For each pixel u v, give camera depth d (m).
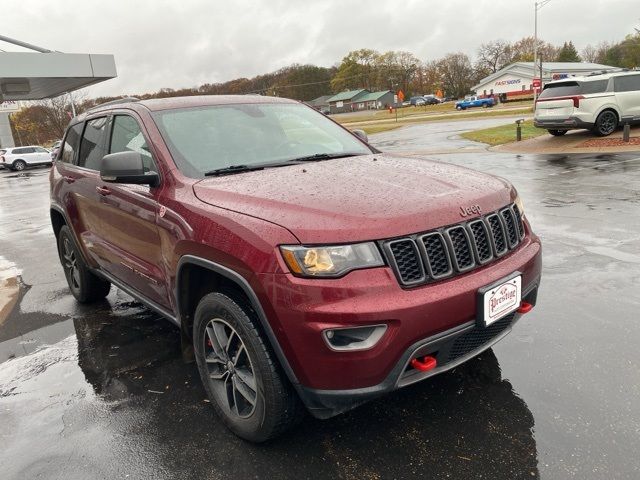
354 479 2.39
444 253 2.40
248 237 2.39
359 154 3.74
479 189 2.76
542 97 17.05
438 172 3.02
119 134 3.80
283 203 2.49
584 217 6.86
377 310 2.18
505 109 50.62
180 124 3.43
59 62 19.20
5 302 5.36
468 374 3.18
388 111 89.94
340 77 132.25
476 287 2.41
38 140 68.31
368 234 2.26
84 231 4.43
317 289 2.20
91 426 2.98
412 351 2.27
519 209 2.99
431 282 2.35
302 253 2.24
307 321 2.21
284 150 3.55
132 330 4.37
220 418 2.88
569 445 2.49
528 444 2.52
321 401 2.33
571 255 5.30
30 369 3.79
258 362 2.45
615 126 16.09
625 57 85.94
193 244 2.68
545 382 3.02
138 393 3.31
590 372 3.08
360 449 2.59
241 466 2.54
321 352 2.23
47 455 2.74
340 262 2.22
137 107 3.65
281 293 2.26
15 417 3.15
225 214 2.57
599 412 2.71
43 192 17.88
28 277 6.39
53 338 4.34
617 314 3.83
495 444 2.54
